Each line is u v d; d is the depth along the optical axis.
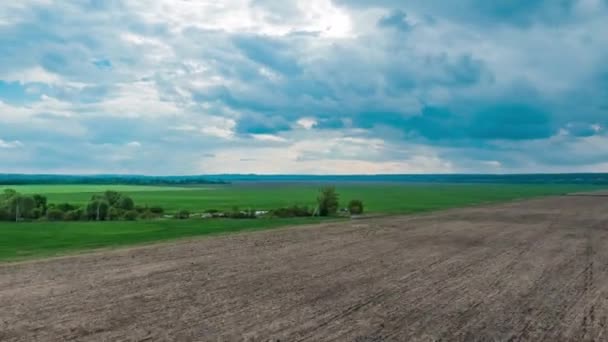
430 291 10.54
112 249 16.19
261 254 15.27
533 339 7.55
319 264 13.61
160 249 16.16
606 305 9.59
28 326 7.57
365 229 23.77
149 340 7.07
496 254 16.00
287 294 10.02
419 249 16.97
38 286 10.25
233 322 8.02
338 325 8.02
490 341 7.43
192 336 7.30
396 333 7.70
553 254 16.17
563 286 11.23
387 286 10.96
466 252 16.36
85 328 7.53
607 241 19.84
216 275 11.80
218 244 17.56
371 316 8.57
